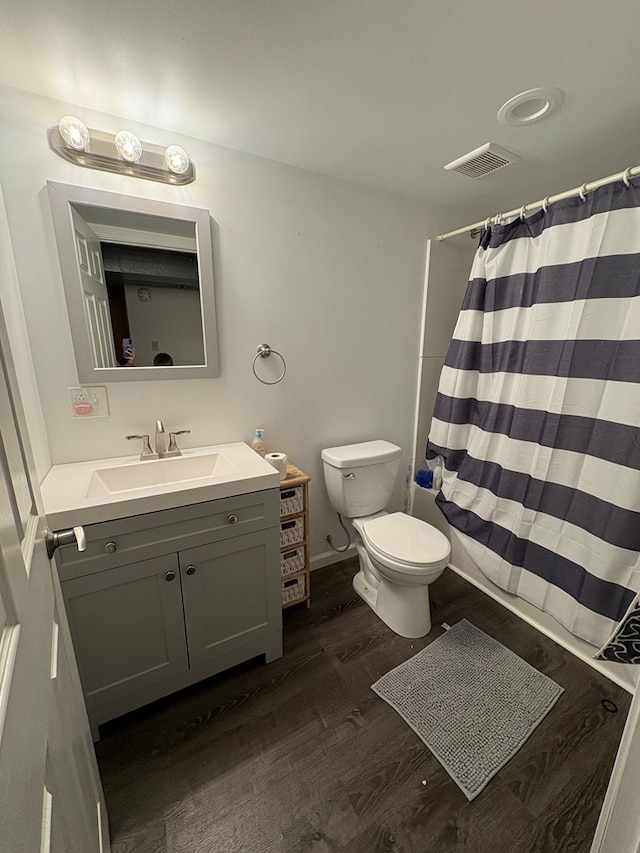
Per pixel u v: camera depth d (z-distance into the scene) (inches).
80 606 44.2
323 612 72.8
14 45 38.0
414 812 41.7
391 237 79.0
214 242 60.9
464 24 36.0
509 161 60.1
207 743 48.7
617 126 53.1
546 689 56.4
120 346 57.0
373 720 51.8
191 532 49.4
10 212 46.8
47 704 21.9
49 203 48.9
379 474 78.5
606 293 54.3
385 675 58.7
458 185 73.2
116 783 44.3
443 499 85.4
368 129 54.3
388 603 68.6
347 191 71.5
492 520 74.5
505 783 44.4
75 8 33.7
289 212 66.5
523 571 69.7
